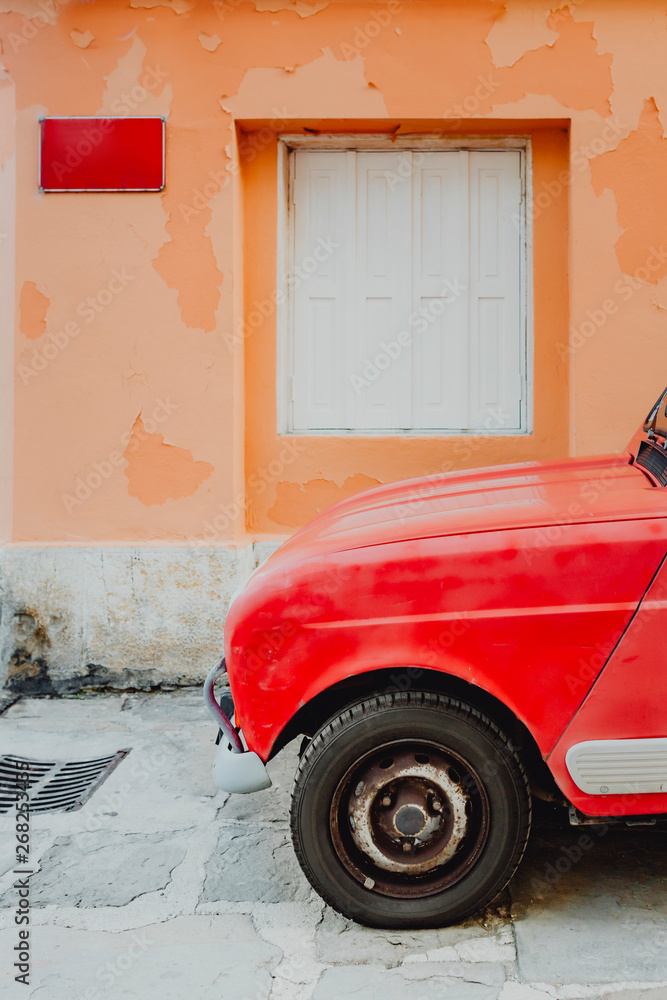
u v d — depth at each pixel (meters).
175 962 2.20
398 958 2.19
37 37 4.54
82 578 4.59
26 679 4.61
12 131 4.59
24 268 4.60
